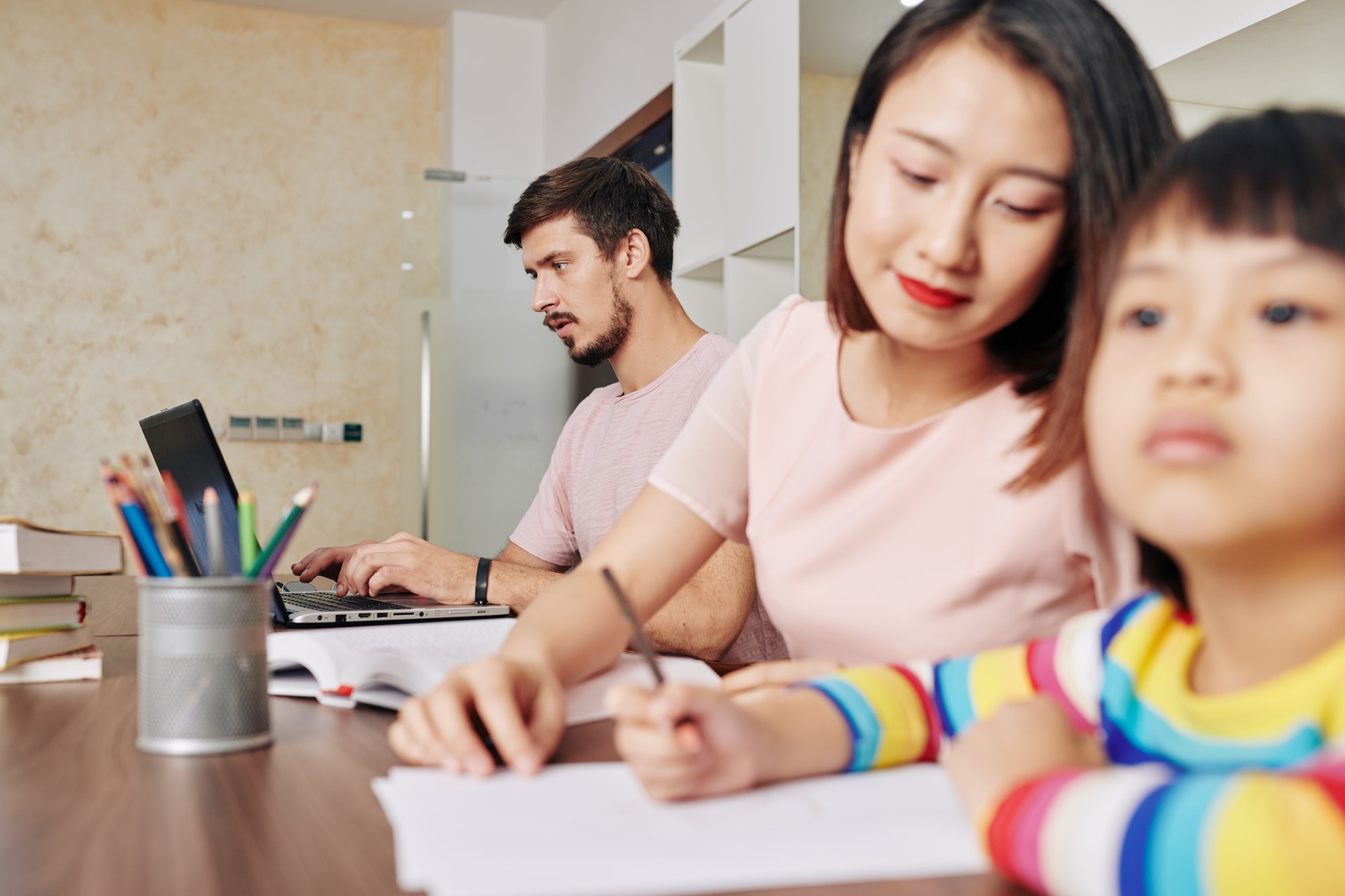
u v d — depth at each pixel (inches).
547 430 154.9
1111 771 15.9
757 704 22.3
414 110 176.2
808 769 21.9
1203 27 60.2
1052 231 25.2
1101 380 16.3
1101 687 20.7
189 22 164.7
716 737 20.4
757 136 110.1
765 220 107.9
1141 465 15.3
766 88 108.2
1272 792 12.9
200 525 47.3
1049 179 24.6
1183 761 17.6
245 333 165.2
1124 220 17.0
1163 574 19.9
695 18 128.8
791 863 16.9
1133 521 15.7
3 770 24.2
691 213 129.0
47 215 157.3
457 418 151.9
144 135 161.9
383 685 32.5
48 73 158.2
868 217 26.4
